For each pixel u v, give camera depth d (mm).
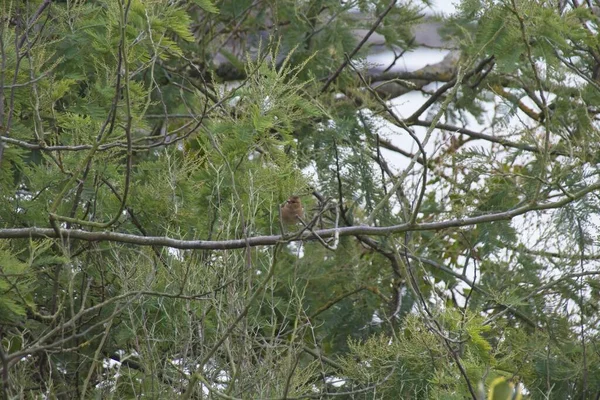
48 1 10672
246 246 9656
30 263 9141
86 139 10789
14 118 11133
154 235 11531
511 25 11359
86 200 11430
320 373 11102
